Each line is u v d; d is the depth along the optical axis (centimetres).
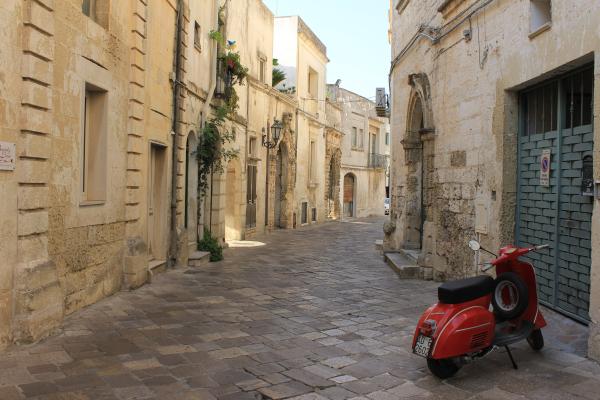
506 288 524
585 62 557
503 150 730
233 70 1473
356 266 1215
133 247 826
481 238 808
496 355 531
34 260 543
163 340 573
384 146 4412
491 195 767
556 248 638
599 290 492
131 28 812
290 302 799
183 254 1092
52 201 590
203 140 1251
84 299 683
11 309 518
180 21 1052
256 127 1972
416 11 1179
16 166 516
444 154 970
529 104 708
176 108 1042
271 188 2212
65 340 553
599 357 496
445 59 963
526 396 432
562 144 627
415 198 1261
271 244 1692
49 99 555
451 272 935
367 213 4034
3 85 493
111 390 429
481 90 803
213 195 1451
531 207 699
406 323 685
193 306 743
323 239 1936
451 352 457
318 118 2939
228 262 1221
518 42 678
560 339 567
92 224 697
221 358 523
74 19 625
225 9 1494
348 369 503
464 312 471
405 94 1280
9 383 434
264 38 2100
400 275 1041
